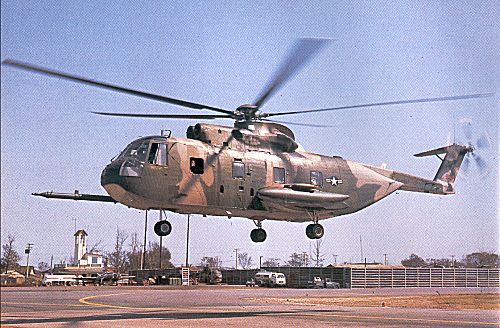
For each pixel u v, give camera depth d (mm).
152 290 56562
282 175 31547
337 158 34594
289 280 77562
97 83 20891
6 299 36938
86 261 111438
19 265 113875
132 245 137125
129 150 28500
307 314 25156
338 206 33375
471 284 79812
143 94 24734
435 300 40562
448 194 40844
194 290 58156
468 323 21094
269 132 31906
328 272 74562
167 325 18938
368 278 73688
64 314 24062
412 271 76750
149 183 28094
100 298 39000
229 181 29953
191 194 29000
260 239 33000
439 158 41938
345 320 21922
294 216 32719
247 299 39219
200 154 29406
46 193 27547
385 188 35719
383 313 26406
